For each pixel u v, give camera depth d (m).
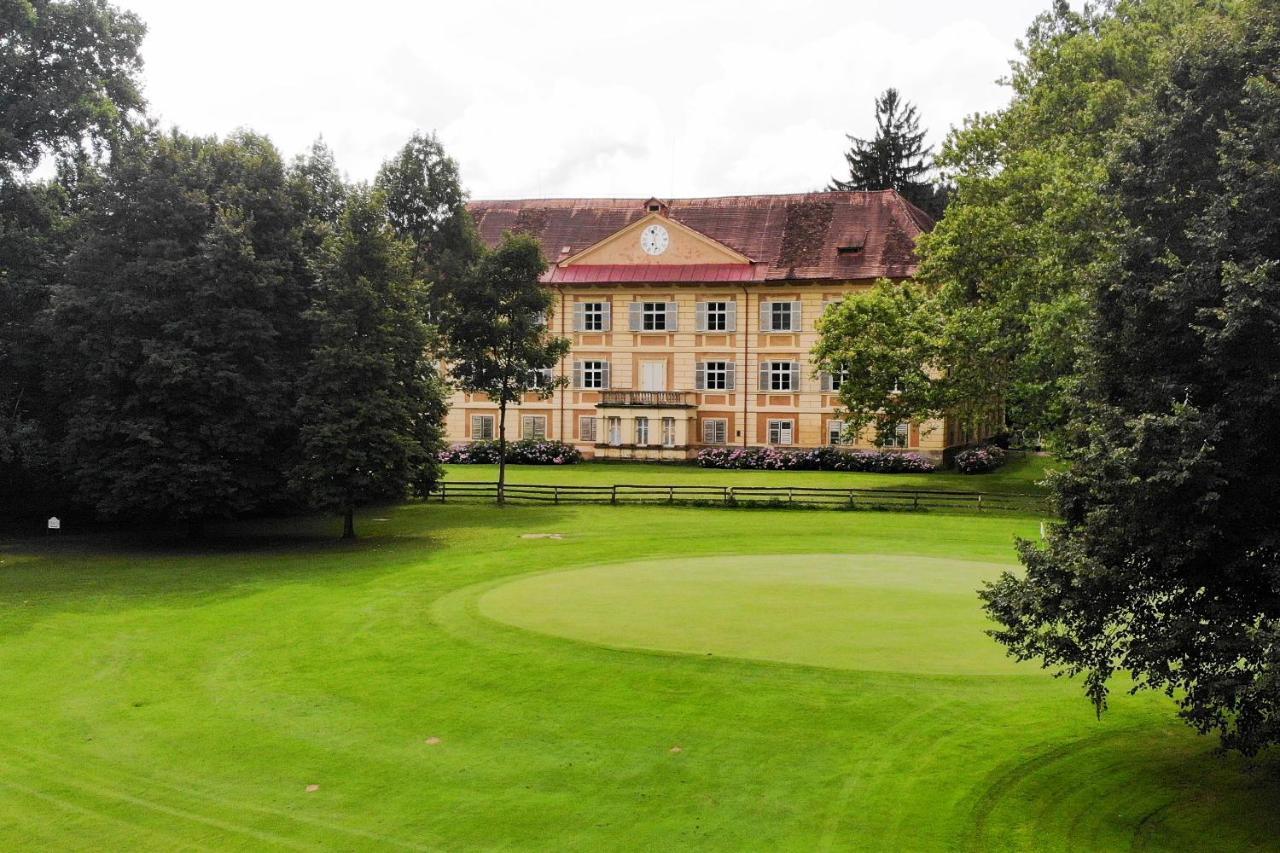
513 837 10.12
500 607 19.44
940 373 53.56
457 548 28.59
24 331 29.33
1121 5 40.09
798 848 9.78
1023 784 11.16
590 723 13.14
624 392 59.84
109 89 32.81
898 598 19.94
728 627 17.44
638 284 59.91
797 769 11.61
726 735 12.62
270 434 30.23
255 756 12.41
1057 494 11.61
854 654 15.60
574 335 61.47
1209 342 9.78
